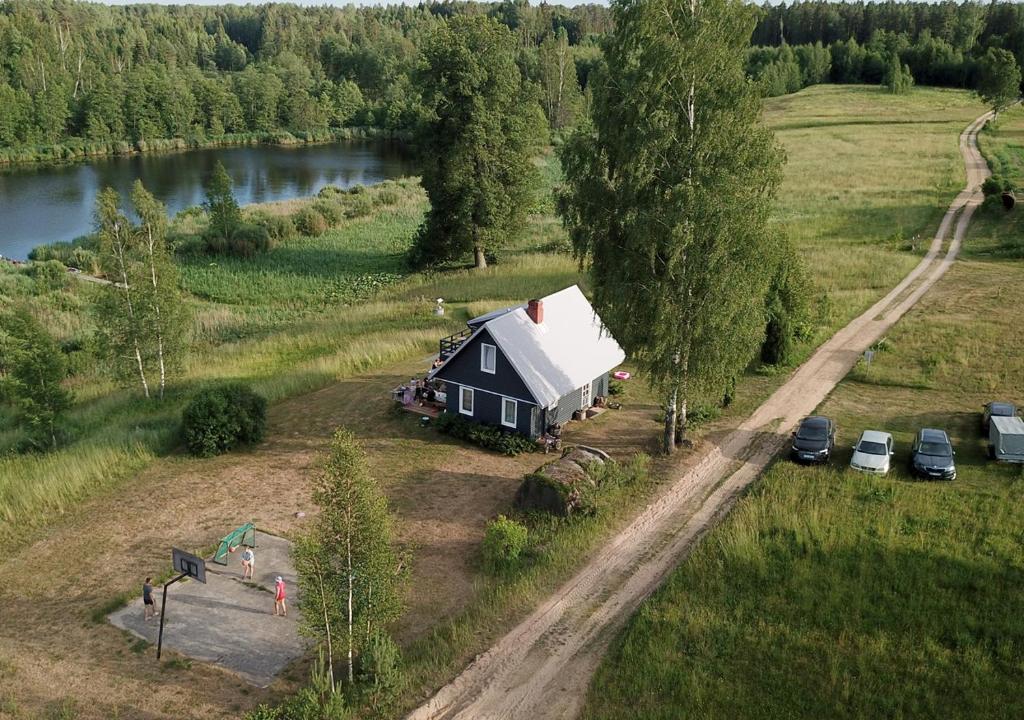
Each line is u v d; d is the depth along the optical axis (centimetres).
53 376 4022
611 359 3981
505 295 6100
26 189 11481
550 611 2472
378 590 2147
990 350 4494
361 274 7400
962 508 2889
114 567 2847
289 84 17438
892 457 3334
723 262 3044
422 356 4888
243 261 7894
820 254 6662
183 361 4812
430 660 2256
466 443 3681
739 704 2066
